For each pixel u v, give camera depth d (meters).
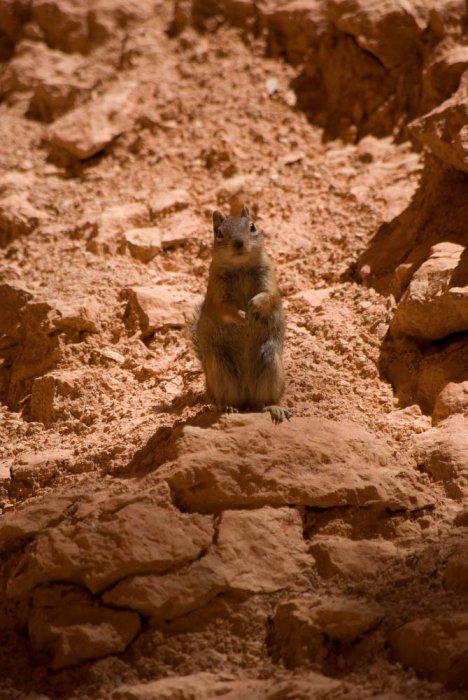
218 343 11.01
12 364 14.20
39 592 8.75
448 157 13.80
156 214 16.55
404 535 9.21
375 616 8.17
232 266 10.94
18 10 22.48
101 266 15.28
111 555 8.70
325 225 15.68
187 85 19.84
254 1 20.72
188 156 18.14
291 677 7.85
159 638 8.42
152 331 13.55
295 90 19.28
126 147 18.80
